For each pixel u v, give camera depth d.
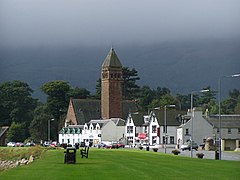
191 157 98.06
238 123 196.62
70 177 51.41
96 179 49.56
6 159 132.38
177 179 50.84
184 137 196.25
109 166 67.19
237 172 59.53
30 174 54.78
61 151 119.81
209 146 160.62
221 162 79.56
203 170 61.88
